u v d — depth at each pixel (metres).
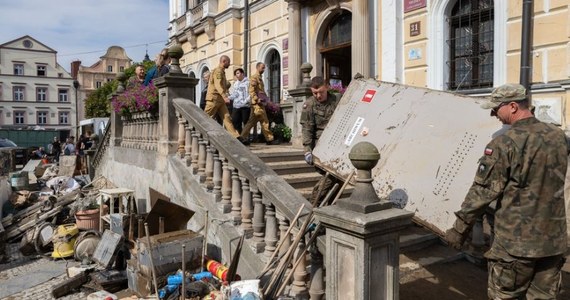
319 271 3.57
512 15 7.98
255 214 4.45
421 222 3.70
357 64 10.56
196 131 5.68
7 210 10.30
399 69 10.00
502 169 2.81
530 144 2.79
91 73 59.41
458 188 3.62
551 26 7.43
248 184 4.62
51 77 56.69
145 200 7.16
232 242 4.62
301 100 8.14
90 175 13.00
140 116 7.61
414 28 9.65
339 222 2.99
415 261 4.94
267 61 15.54
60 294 5.09
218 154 5.23
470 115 3.99
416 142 4.18
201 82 19.42
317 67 12.88
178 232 4.93
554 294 2.86
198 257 4.78
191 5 20.25
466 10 8.88
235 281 4.08
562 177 2.83
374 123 4.66
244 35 16.19
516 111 2.99
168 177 6.27
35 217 8.48
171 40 21.78
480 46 8.67
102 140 10.42
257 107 8.65
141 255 4.70
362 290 2.88
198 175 5.61
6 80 53.84
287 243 3.96
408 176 4.02
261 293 3.51
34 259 6.87
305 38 13.19
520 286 2.88
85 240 6.43
